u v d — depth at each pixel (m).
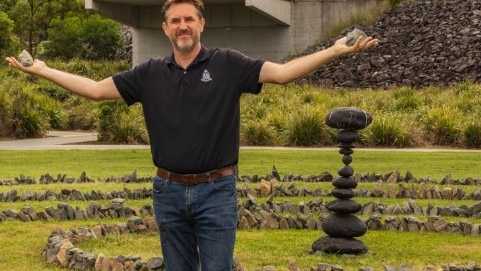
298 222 9.82
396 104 25.94
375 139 21.50
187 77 5.19
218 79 5.17
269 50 39.31
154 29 41.44
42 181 13.89
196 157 5.13
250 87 5.19
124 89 5.30
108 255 8.18
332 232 8.39
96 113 26.83
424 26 35.50
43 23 48.28
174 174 5.20
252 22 39.53
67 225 9.88
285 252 8.48
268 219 9.84
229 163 5.20
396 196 12.21
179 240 5.29
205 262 5.18
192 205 5.17
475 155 18.66
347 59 34.41
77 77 5.32
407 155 18.67
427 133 22.05
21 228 9.64
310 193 12.33
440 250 8.70
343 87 32.72
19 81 32.50
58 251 8.02
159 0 39.41
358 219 8.44
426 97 27.00
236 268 7.26
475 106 24.83
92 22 45.28
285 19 38.44
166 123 5.18
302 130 21.86
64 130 27.59
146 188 12.38
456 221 10.16
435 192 12.19
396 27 35.94
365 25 37.00
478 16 35.25
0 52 42.69
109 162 17.16
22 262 7.97
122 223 9.46
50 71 5.26
